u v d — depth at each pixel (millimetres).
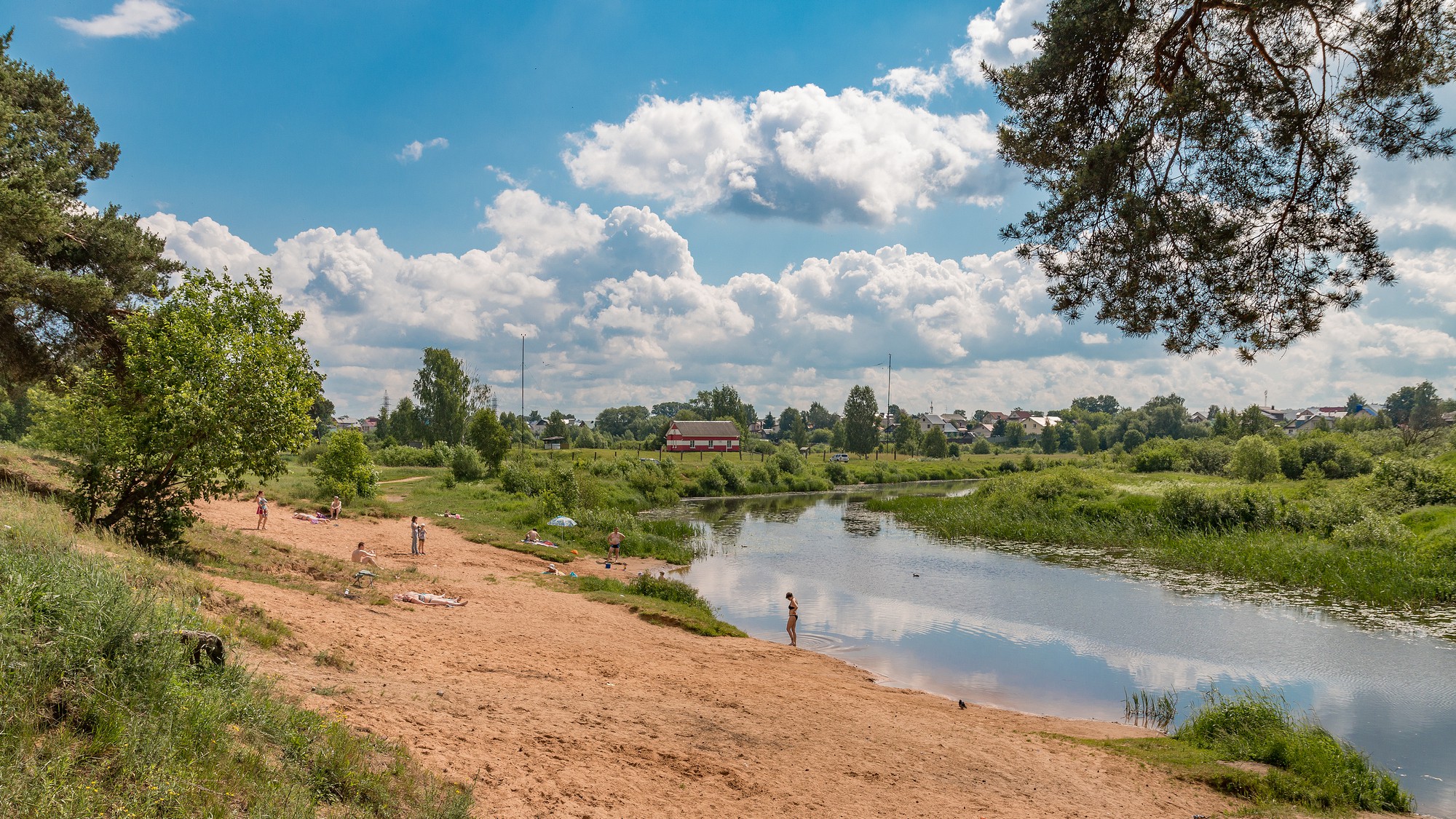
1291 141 8320
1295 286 8555
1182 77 8992
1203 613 23781
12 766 4273
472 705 9414
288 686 7832
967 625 22203
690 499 69438
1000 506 48719
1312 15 8289
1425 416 100938
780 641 20375
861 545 38719
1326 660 18828
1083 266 9508
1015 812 8945
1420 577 26266
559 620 17812
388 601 16203
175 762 5051
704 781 8320
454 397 90625
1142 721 14750
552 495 42625
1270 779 10906
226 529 21797
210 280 15641
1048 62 9297
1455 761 12672
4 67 20359
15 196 14352
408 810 5789
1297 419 191875
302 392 16516
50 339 19359
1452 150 8070
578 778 7594
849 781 9188
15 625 5551
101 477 14688
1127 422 154625
